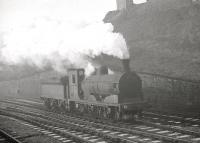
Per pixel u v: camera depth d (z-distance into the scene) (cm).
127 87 1722
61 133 1436
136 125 1583
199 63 2227
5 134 1423
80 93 2119
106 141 1255
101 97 1870
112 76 1783
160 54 2598
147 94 2328
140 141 1192
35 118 1997
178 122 1611
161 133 1359
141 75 2394
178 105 2067
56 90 2438
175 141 1164
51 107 2539
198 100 1942
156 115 1861
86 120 1838
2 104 3158
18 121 1923
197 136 1270
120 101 1694
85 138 1323
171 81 2130
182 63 2333
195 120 1630
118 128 1452
